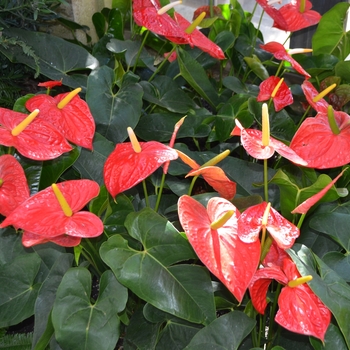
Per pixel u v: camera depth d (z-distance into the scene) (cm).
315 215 61
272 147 50
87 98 70
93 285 70
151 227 52
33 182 63
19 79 85
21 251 58
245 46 92
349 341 46
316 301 46
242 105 74
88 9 95
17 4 72
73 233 45
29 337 59
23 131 54
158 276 50
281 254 52
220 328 49
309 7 88
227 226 47
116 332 48
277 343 58
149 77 92
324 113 62
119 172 49
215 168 48
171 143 53
